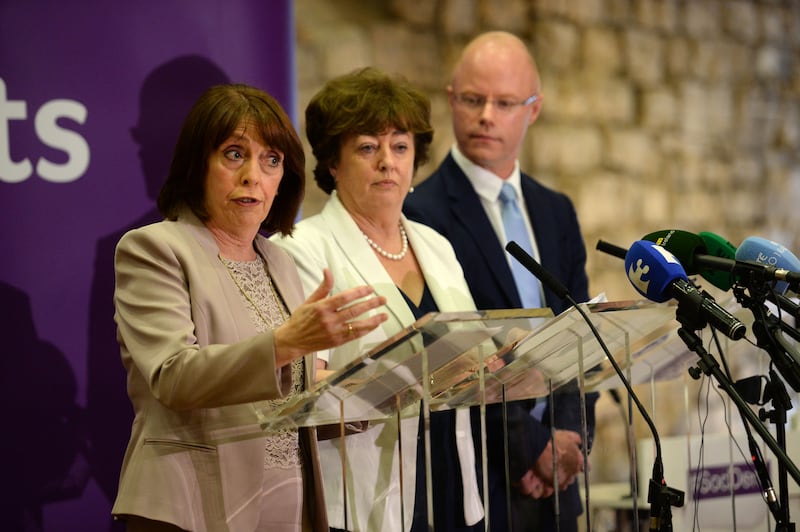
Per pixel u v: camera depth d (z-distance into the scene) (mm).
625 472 4219
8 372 3758
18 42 3793
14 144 3787
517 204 4621
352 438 2662
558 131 6719
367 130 3699
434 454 2756
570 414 3039
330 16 5988
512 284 4355
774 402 2703
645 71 7070
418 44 6242
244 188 2891
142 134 3951
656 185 7082
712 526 3379
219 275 2838
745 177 7492
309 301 2467
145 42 3961
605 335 2785
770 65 7641
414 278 3814
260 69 4137
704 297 2553
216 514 2631
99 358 3875
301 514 2863
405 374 2449
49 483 3799
